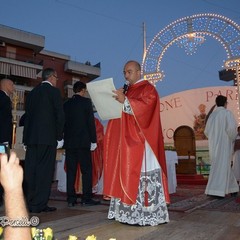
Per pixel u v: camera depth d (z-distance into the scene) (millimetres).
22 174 998
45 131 4191
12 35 27672
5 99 4812
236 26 9578
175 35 10305
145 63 10664
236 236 2848
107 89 3521
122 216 3354
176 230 3094
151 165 3438
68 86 32031
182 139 10656
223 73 20391
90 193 4914
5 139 4742
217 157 5996
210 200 5605
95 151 6207
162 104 14664
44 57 31531
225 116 6109
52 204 5043
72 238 1490
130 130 3424
